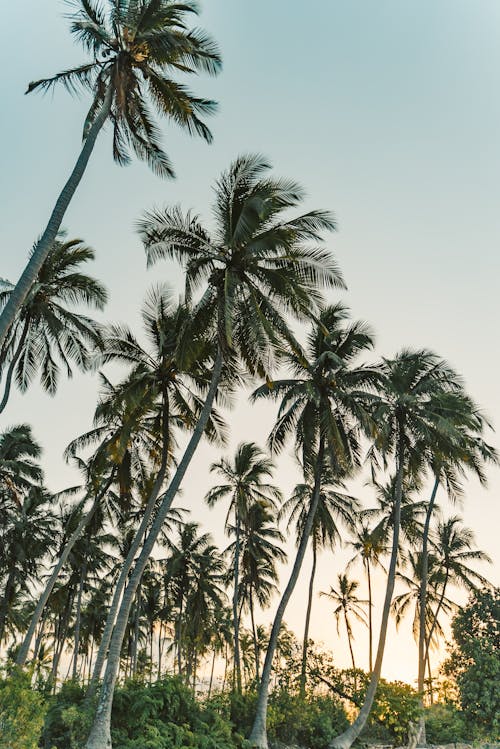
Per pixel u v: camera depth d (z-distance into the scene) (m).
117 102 15.70
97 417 27.70
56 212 14.86
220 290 20.94
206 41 17.11
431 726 35.69
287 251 20.50
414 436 30.75
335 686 31.47
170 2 16.70
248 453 39.84
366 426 26.28
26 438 37.16
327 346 28.58
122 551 47.62
